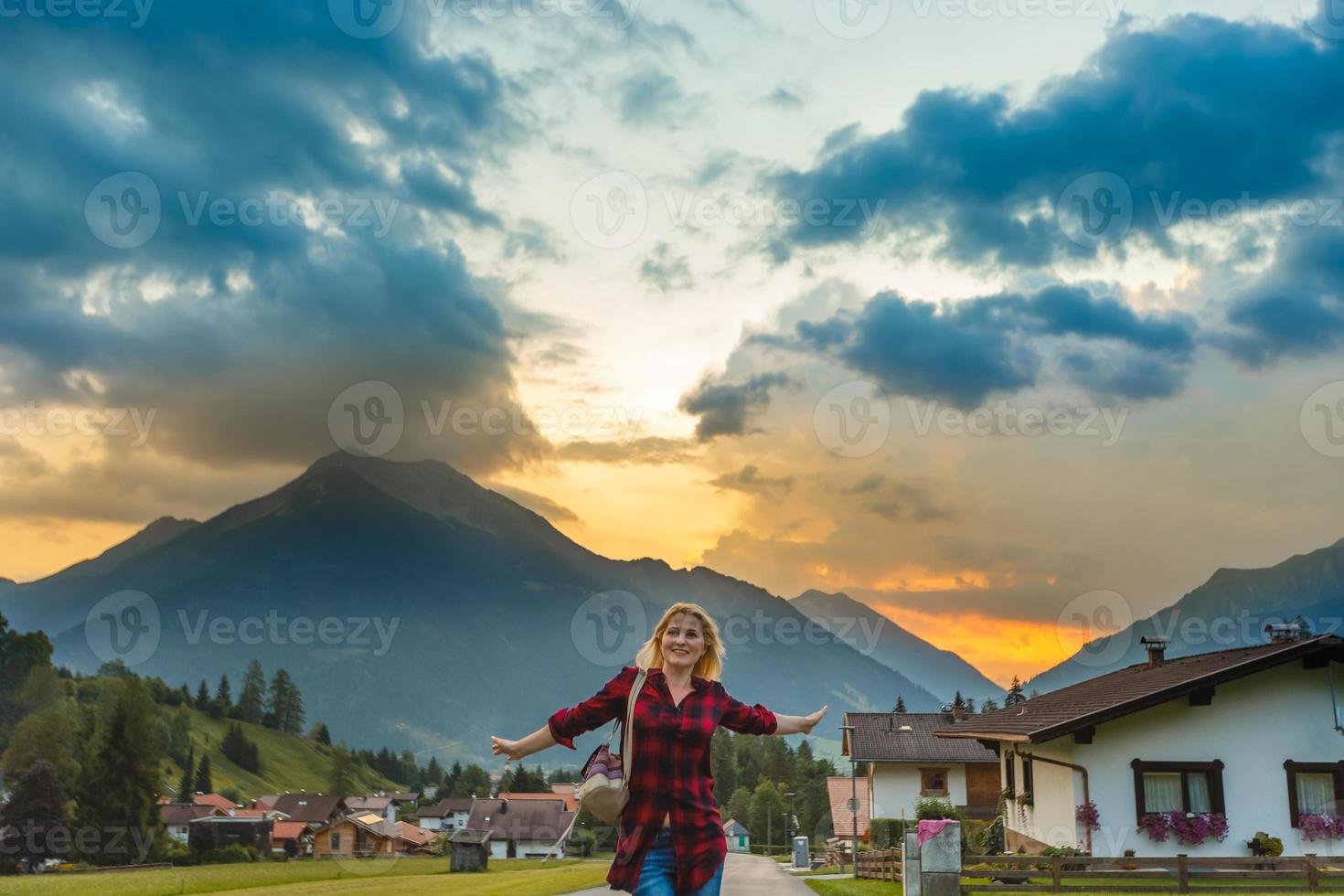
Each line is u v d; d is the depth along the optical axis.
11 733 77.19
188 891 39.41
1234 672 22.59
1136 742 23.02
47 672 81.00
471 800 148.25
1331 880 16.94
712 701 4.20
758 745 156.50
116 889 39.91
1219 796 22.70
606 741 4.27
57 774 74.62
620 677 4.27
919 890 16.62
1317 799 22.83
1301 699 23.19
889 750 44.06
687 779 4.08
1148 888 17.08
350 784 192.62
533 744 4.17
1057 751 23.97
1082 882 17.23
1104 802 22.73
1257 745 23.00
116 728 80.81
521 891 24.42
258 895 27.67
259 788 164.25
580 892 23.02
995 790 43.09
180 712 169.88
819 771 140.75
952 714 47.22
